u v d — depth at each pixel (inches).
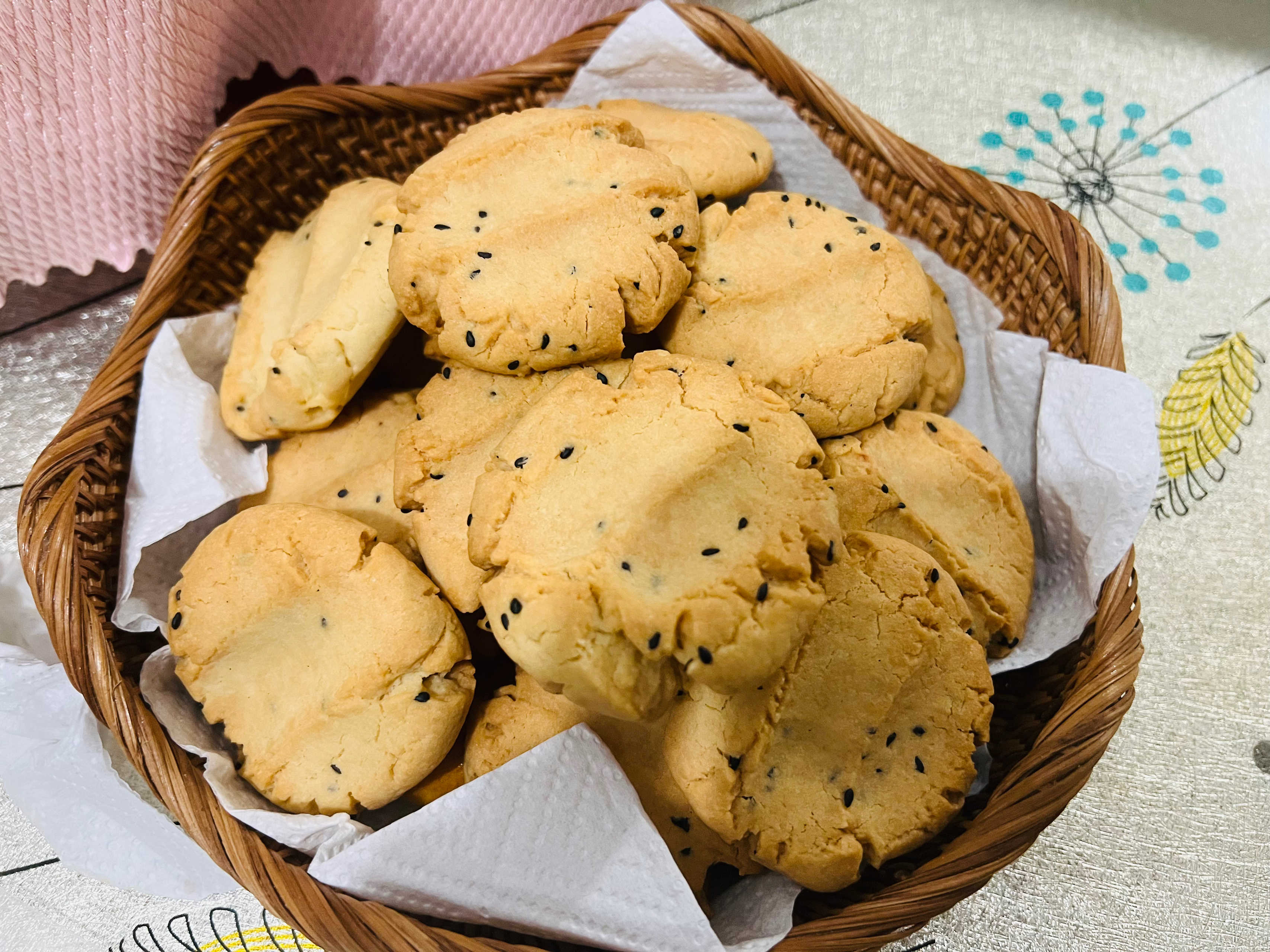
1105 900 10.1
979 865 8.2
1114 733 8.5
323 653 9.1
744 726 8.6
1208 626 11.2
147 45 10.5
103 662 8.8
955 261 11.0
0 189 10.8
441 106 11.1
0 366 12.2
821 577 8.4
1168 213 13.1
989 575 9.7
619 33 11.2
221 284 11.1
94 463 9.8
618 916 8.4
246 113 10.6
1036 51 14.2
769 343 9.8
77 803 9.4
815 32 14.2
